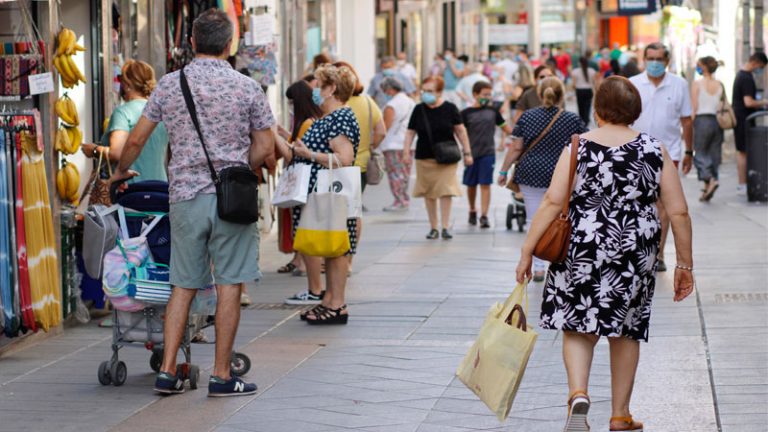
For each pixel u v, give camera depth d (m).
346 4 75.94
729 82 69.12
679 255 15.97
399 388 19.38
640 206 15.58
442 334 23.86
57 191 24.06
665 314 24.77
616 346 15.98
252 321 25.53
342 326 24.81
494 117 41.50
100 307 25.17
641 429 16.08
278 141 23.47
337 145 24.34
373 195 54.41
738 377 19.41
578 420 15.25
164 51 31.56
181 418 17.61
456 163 38.72
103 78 27.58
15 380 20.09
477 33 124.88
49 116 23.62
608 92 15.73
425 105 38.69
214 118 18.52
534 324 24.22
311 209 24.09
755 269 30.25
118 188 20.39
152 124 18.77
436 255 35.41
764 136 45.34
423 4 96.62
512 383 15.17
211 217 18.42
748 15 64.31
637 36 159.88
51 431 16.98
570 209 15.67
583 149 15.57
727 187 52.09
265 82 37.75
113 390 19.36
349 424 17.27
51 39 23.22
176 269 18.70
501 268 32.59
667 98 29.75
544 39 152.88
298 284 30.92
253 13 39.06
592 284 15.45
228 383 18.84
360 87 30.95
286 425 17.22
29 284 21.88
